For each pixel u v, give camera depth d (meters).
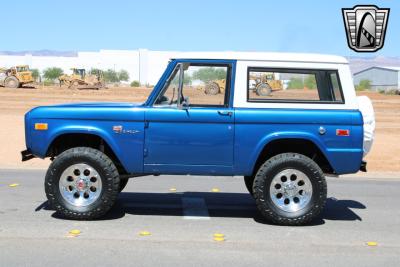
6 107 29.77
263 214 7.29
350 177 12.63
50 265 5.54
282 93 7.27
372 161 15.00
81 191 7.33
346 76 7.29
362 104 7.66
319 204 7.22
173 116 7.20
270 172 7.18
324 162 7.59
